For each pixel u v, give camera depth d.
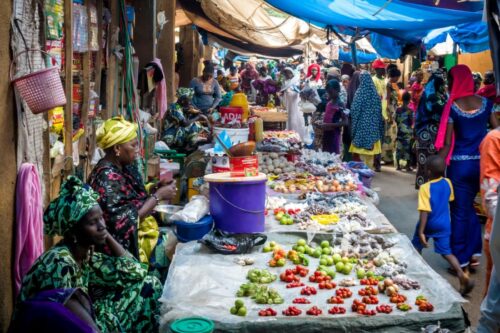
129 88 6.51
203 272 3.53
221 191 4.18
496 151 4.42
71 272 2.74
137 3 8.18
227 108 6.59
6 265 3.18
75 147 4.98
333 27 9.68
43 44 3.80
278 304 3.14
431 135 6.64
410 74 17.28
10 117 3.21
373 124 8.99
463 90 5.65
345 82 13.77
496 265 3.38
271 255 3.94
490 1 3.55
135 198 4.00
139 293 3.55
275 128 11.48
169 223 5.35
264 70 18.77
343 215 4.83
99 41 5.81
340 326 2.90
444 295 3.20
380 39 10.38
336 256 3.83
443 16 7.21
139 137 6.52
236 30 13.56
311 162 7.23
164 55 10.14
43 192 3.90
